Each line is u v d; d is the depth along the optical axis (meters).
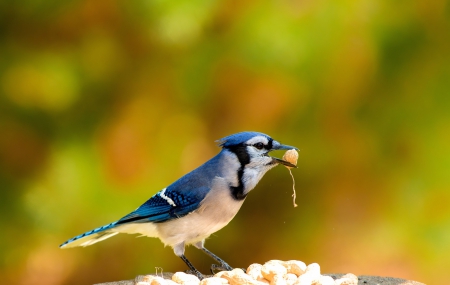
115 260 12.26
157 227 8.95
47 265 12.13
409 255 12.11
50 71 12.06
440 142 12.24
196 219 8.73
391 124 12.30
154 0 11.55
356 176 12.42
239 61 11.83
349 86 12.06
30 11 12.16
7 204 12.14
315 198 12.45
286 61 11.62
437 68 12.16
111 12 12.12
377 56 11.98
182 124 12.28
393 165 12.39
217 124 12.35
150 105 12.38
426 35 12.11
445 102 12.18
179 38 11.73
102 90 12.41
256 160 8.68
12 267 12.13
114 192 11.88
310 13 11.65
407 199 12.30
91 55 12.34
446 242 11.95
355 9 11.74
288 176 12.40
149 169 12.05
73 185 11.88
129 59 12.40
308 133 12.28
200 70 12.07
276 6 11.67
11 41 12.29
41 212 11.88
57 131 12.31
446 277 11.95
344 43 11.76
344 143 12.33
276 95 12.05
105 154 12.12
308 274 7.80
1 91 12.20
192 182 8.75
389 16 12.02
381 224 12.30
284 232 12.48
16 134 12.30
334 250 12.34
